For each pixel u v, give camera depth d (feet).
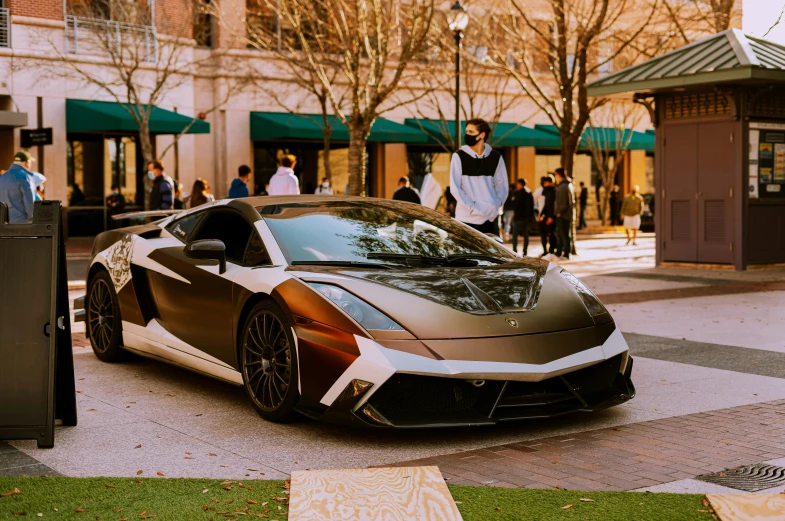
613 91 49.67
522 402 15.81
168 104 84.74
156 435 16.14
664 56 49.80
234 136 89.56
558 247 61.05
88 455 14.80
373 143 98.73
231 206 19.86
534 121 107.96
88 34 79.77
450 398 15.35
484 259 18.95
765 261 49.88
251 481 13.06
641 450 15.02
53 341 15.11
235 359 18.01
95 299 23.43
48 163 77.97
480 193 26.71
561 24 62.54
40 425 15.07
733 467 13.99
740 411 17.76
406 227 19.62
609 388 17.16
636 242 83.97
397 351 15.12
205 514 11.57
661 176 52.16
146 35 81.87
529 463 14.28
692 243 51.08
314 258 17.67
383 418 15.14
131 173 84.79
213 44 89.30
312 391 15.83
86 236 82.07
